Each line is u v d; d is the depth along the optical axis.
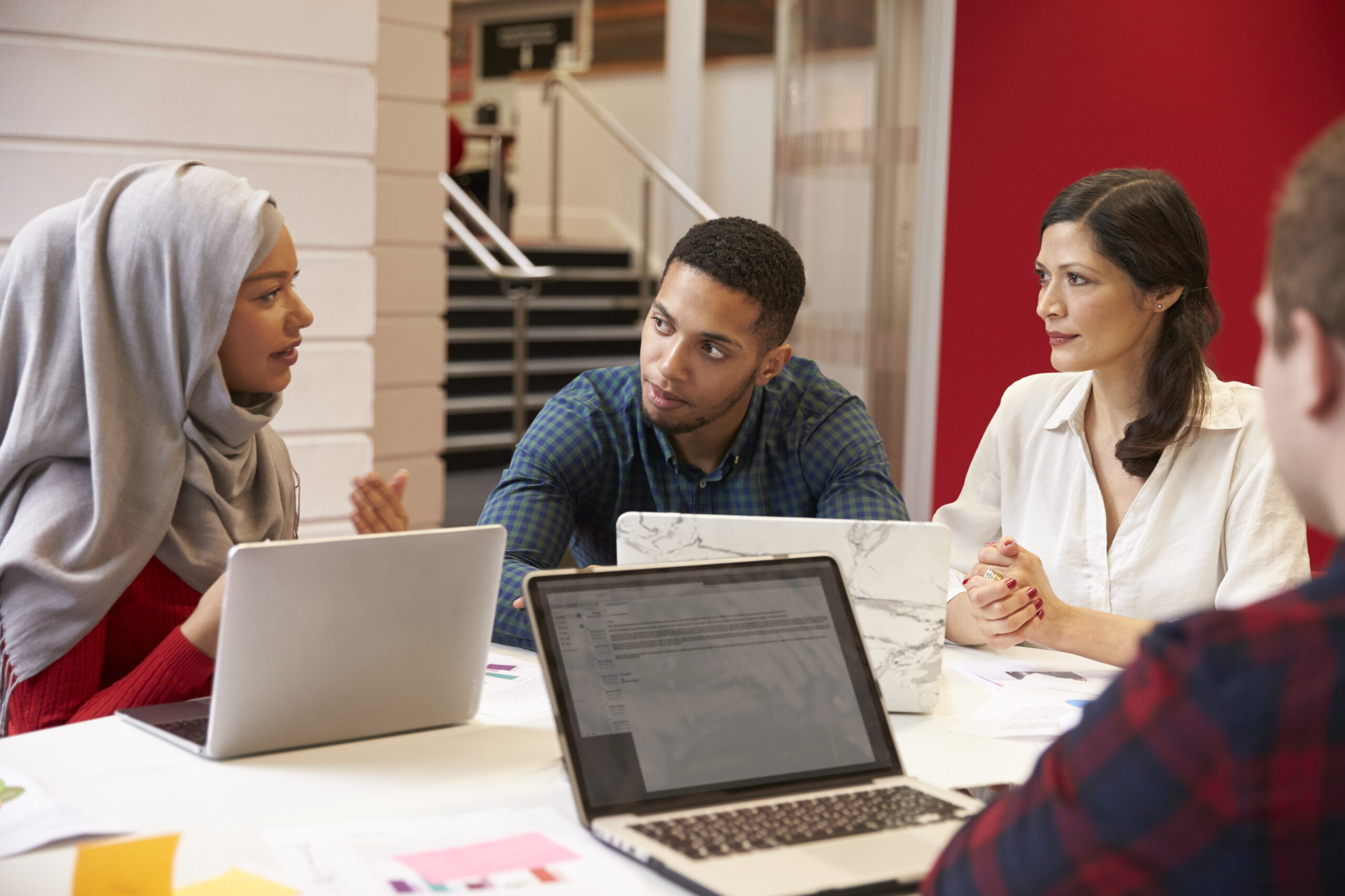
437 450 4.15
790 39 4.70
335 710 1.23
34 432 1.54
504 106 8.98
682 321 1.62
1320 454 0.64
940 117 4.30
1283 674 0.56
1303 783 0.55
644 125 8.05
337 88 3.16
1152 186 1.82
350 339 3.27
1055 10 4.12
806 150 4.65
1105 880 0.61
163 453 1.58
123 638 1.58
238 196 1.59
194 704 1.38
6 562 1.48
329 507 3.28
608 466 1.86
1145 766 0.59
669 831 1.00
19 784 1.10
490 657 1.62
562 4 8.48
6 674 1.50
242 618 1.13
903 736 1.35
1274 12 4.45
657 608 1.13
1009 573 1.65
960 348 4.32
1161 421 1.85
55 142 2.83
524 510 1.78
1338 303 0.60
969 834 0.70
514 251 5.51
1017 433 2.09
